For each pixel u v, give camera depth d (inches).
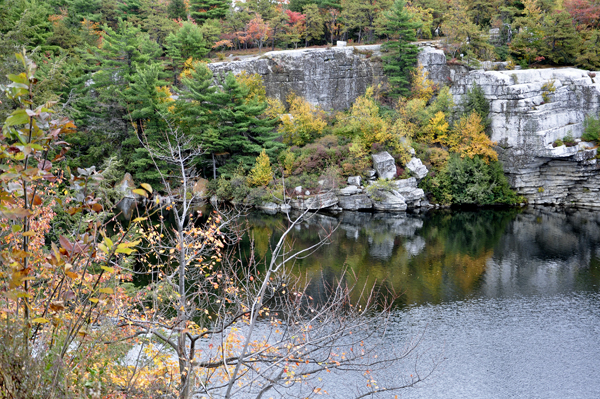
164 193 1895.9
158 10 3243.1
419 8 3029.0
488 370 755.4
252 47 3235.7
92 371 238.5
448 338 858.1
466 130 2190.0
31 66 167.6
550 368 768.9
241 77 2420.0
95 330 255.9
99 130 2011.6
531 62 2573.8
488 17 2925.7
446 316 956.6
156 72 1969.7
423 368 749.9
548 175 2193.7
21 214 159.5
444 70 2539.4
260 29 2886.3
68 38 2351.1
